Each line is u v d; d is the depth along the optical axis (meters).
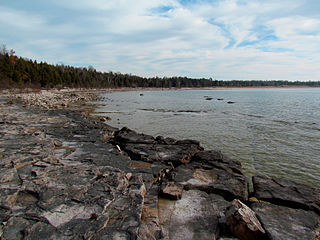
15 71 58.97
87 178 6.29
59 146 10.45
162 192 5.79
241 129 18.31
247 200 6.07
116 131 14.92
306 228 4.57
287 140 14.61
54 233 3.91
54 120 17.88
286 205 5.86
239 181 6.85
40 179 6.08
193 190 6.27
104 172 6.78
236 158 10.88
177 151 10.12
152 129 18.25
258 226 4.32
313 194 6.21
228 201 5.98
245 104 43.28
